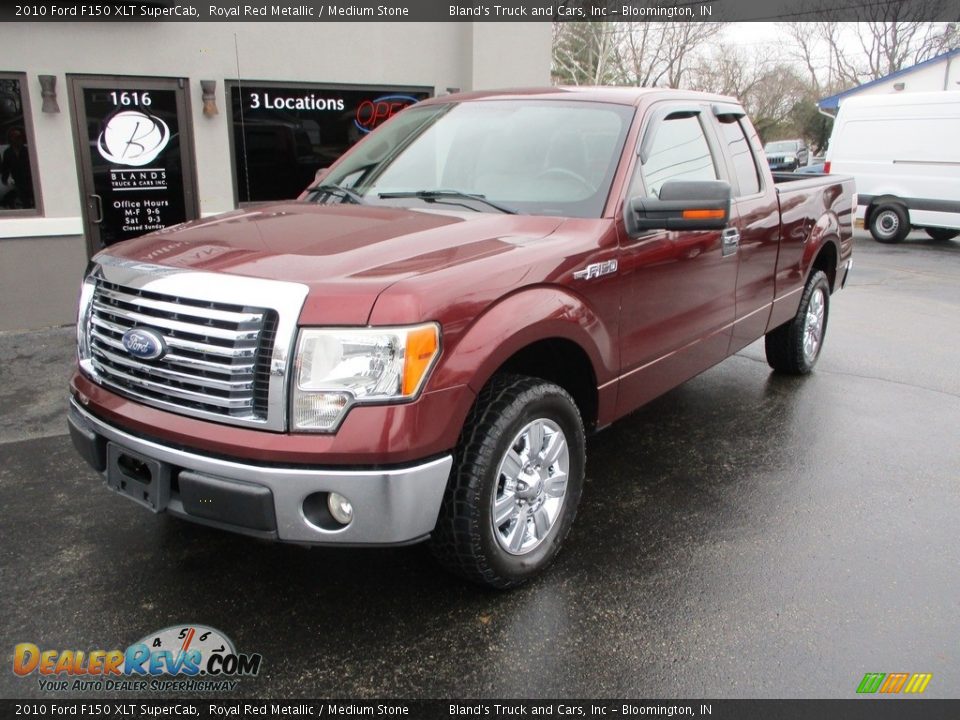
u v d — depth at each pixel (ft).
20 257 22.88
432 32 28.30
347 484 8.37
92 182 23.86
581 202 11.60
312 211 11.78
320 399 8.32
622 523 12.37
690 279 13.30
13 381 18.66
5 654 9.04
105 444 9.87
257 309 8.43
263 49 25.48
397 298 8.37
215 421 8.71
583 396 11.69
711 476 14.17
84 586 10.36
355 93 27.53
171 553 11.20
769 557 11.43
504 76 29.58
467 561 9.62
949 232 52.47
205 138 25.12
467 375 8.85
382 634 9.50
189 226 11.19
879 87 108.37
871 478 14.20
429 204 12.16
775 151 107.86
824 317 20.67
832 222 19.67
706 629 9.73
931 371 21.17
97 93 23.36
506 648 9.30
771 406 17.98
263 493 8.41
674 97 14.05
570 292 10.44
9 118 22.44
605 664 9.08
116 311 9.53
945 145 47.70
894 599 10.44
